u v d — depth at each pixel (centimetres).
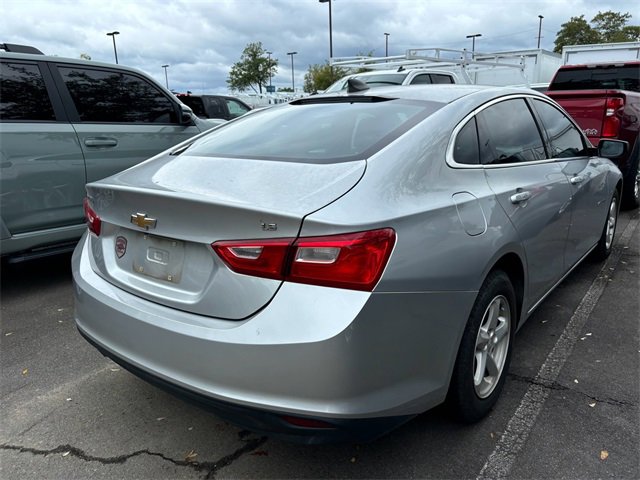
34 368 314
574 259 383
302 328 176
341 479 221
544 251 305
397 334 188
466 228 221
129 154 491
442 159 233
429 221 205
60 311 401
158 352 206
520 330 355
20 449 241
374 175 206
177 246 213
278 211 183
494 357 261
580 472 221
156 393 287
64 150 439
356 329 176
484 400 251
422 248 197
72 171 445
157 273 221
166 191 212
